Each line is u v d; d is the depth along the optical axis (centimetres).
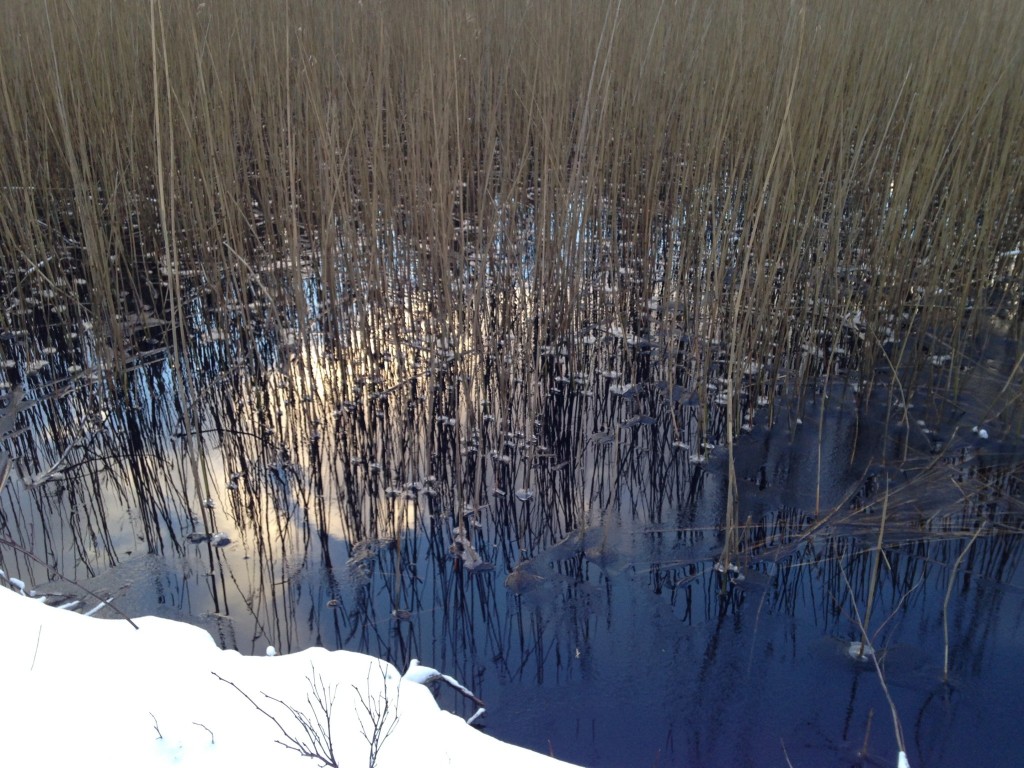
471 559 264
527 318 356
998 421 338
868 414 350
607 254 462
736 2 437
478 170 406
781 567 260
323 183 361
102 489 304
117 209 414
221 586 251
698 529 281
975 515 280
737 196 355
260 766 147
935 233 388
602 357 405
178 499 298
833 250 351
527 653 226
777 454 324
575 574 259
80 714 156
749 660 222
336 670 178
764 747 194
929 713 203
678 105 438
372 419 342
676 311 420
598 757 191
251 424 349
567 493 304
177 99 383
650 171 427
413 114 372
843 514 285
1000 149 404
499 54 445
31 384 383
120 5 472
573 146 406
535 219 394
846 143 338
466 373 347
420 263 399
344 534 279
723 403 356
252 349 373
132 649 179
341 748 153
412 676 198
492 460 325
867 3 421
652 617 239
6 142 447
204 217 433
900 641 228
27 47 443
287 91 333
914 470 308
